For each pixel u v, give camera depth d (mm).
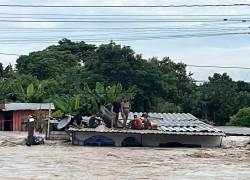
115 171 25125
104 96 63250
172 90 90625
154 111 83688
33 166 26906
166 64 99500
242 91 106500
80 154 33906
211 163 29453
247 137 55844
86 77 86625
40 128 54375
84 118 45406
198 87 104938
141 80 84938
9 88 72812
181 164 28719
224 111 95750
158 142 42125
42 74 94312
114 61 85375
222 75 105750
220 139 42625
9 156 32125
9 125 64375
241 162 30203
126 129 42250
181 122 45719
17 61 98062
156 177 23141
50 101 66812
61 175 23484
